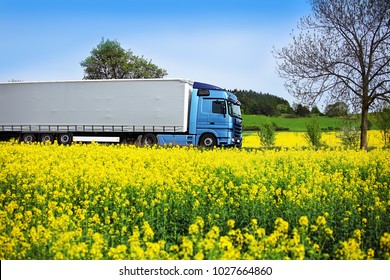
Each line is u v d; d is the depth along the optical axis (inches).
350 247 293.0
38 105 1247.5
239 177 569.3
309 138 1416.1
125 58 2233.0
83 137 1214.9
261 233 316.2
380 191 525.7
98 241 309.4
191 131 1110.4
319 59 1187.3
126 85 1168.2
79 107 1209.4
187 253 281.9
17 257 308.5
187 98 1128.2
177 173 553.0
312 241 330.0
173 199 448.5
